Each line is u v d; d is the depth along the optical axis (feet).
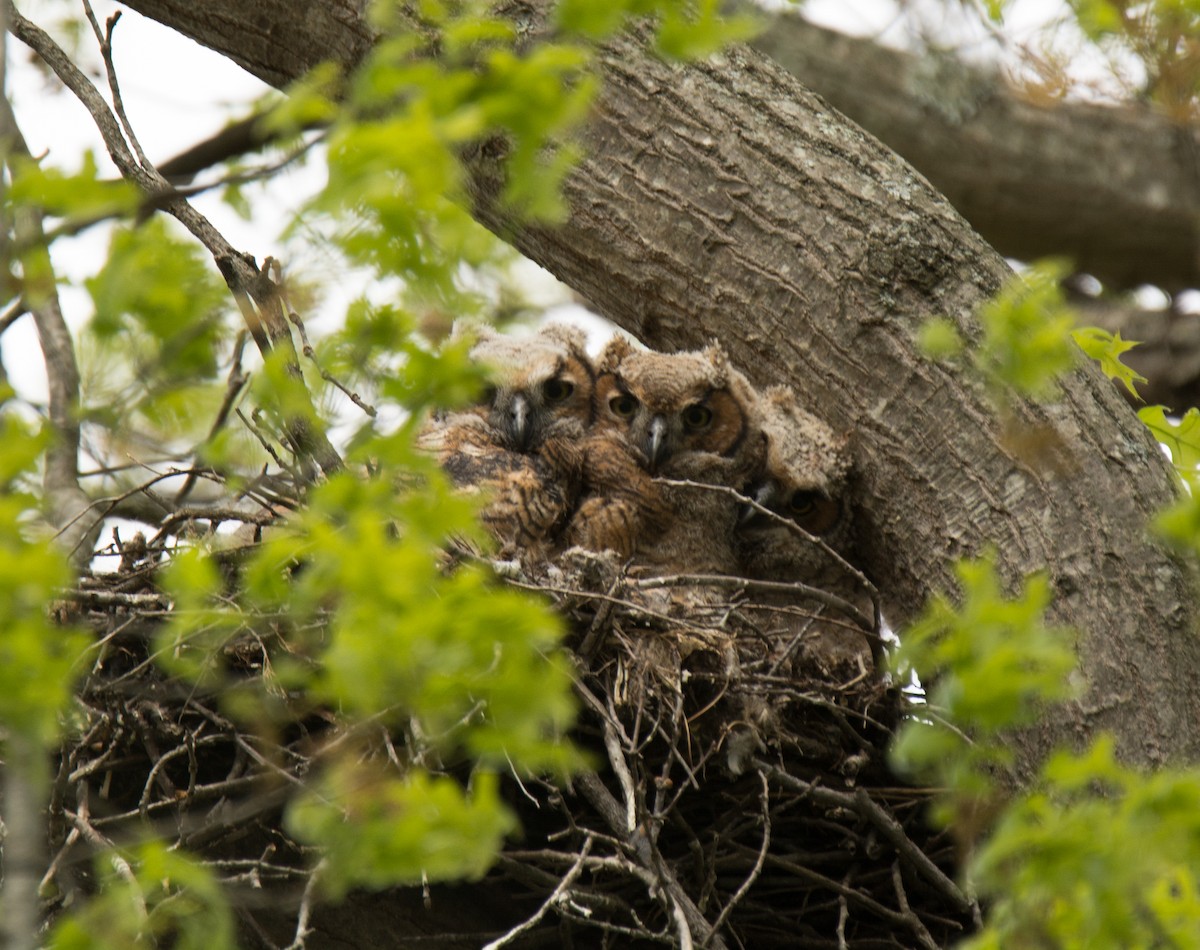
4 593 20.02
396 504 20.98
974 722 26.03
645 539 41.91
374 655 20.16
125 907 21.53
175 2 35.96
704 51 20.10
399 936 32.63
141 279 23.70
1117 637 28.66
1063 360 22.99
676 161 32.96
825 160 32.60
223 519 31.86
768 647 33.47
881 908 31.42
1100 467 29.73
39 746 20.52
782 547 40.55
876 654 32.27
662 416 41.93
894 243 31.71
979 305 31.32
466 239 21.40
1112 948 19.90
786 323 32.37
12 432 20.40
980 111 55.52
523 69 19.08
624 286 33.88
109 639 29.01
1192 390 53.78
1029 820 22.85
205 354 27.45
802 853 32.96
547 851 29.60
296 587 22.61
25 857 19.81
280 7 34.88
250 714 27.73
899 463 31.45
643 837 27.86
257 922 31.81
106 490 42.11
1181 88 35.96
